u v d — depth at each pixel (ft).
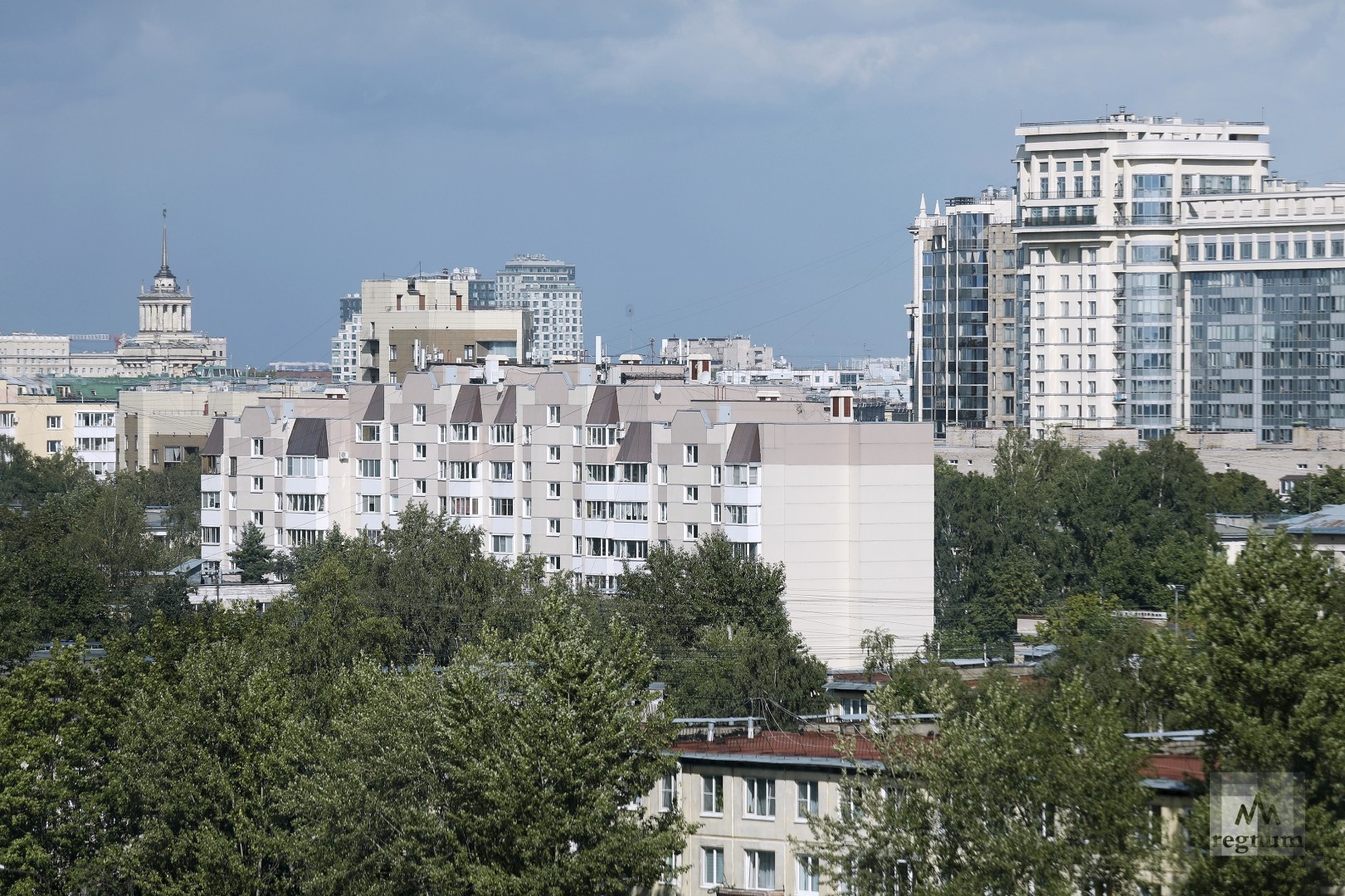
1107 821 600.80
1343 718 590.14
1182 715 632.38
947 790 629.51
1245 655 615.57
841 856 652.07
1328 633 612.29
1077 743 628.69
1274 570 627.46
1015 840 602.85
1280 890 577.43
